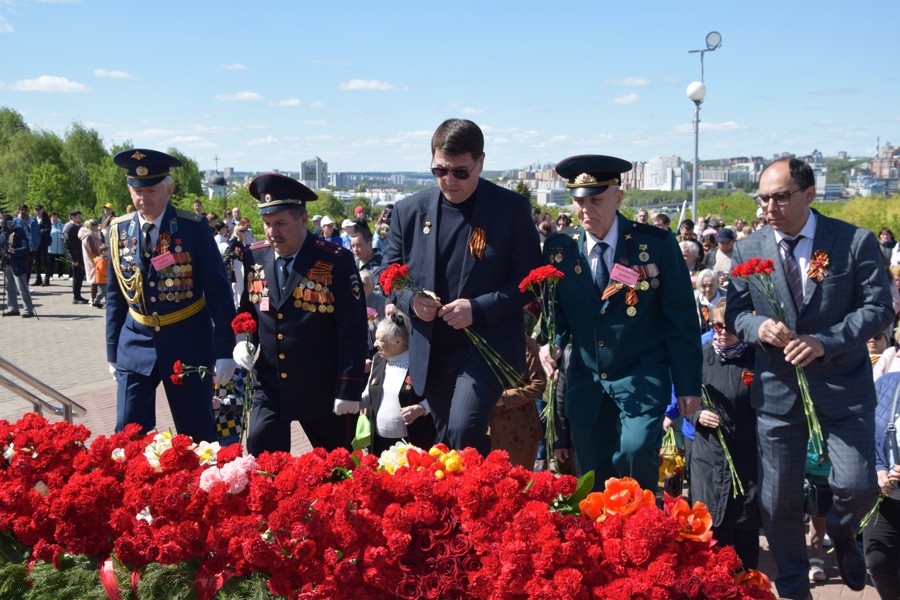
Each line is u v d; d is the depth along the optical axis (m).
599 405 4.43
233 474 3.18
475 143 4.14
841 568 4.43
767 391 4.10
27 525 3.32
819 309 3.96
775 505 4.08
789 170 3.91
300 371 4.71
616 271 4.29
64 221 47.50
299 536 2.88
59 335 14.43
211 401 5.18
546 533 2.71
